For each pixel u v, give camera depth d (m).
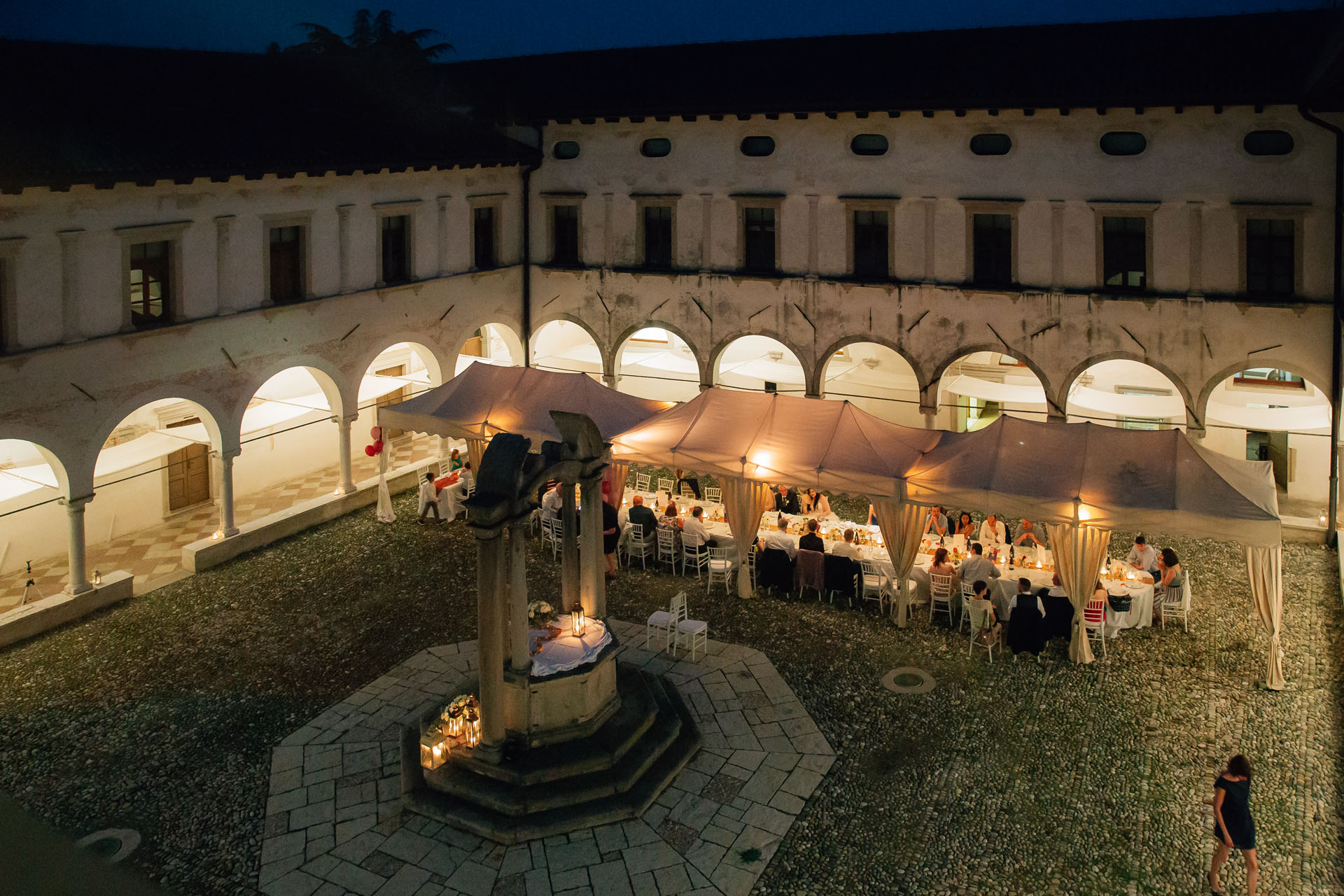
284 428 31.16
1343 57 18.73
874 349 34.66
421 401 26.81
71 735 17.39
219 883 13.82
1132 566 22.09
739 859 14.27
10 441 24.30
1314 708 18.02
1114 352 26.97
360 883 13.78
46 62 23.64
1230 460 20.98
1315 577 23.70
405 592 23.12
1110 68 25.80
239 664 19.83
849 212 29.17
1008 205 27.20
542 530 25.94
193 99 25.31
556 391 25.86
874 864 14.19
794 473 21.80
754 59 30.81
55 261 21.03
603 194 32.09
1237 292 25.53
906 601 21.31
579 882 13.80
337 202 26.86
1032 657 20.09
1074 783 15.98
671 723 17.03
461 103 32.31
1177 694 18.62
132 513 27.36
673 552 24.33
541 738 15.78
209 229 23.86
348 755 16.75
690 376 32.53
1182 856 14.26
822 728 17.56
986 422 34.38
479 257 32.19
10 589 23.95
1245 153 24.91
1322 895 13.43
